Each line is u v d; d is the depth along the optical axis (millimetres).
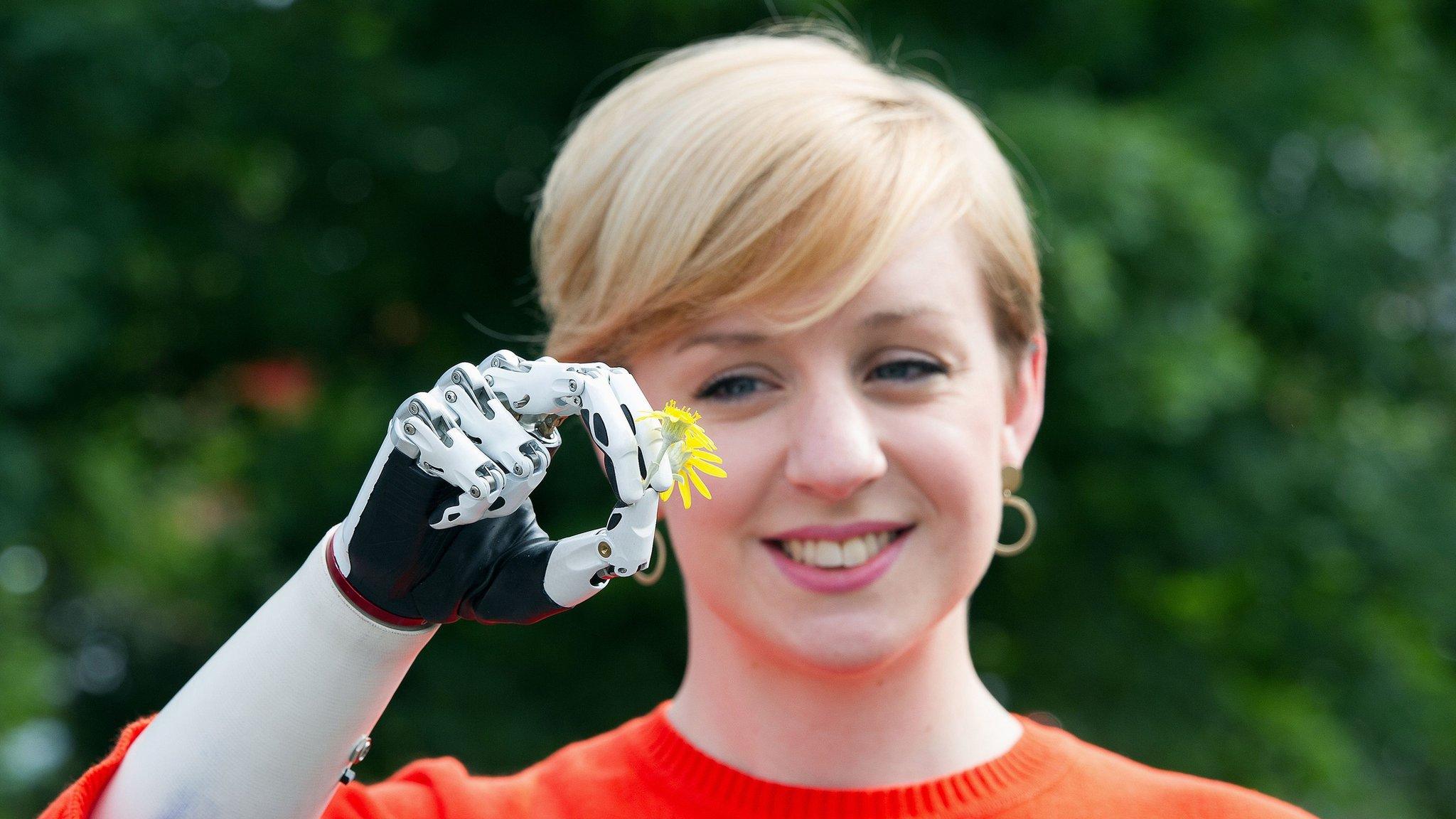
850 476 1737
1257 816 1893
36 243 5500
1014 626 6102
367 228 6281
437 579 1437
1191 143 5668
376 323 6430
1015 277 1963
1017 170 5070
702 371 1828
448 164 5891
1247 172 5969
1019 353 2045
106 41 5590
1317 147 6074
